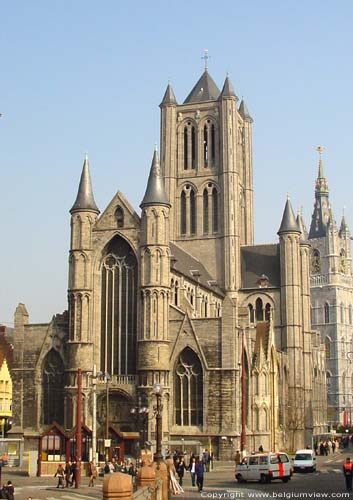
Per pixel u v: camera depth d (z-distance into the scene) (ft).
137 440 345.51
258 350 392.27
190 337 359.46
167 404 351.25
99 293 370.32
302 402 465.06
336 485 221.46
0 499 164.04
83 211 372.79
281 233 480.23
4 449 314.55
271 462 237.45
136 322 365.20
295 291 473.67
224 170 494.18
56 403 370.53
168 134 510.58
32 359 376.07
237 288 481.87
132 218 369.50
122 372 363.56
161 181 369.91
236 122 508.53
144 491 110.52
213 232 492.54
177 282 396.98
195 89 529.86
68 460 248.32
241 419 345.92
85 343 361.71
